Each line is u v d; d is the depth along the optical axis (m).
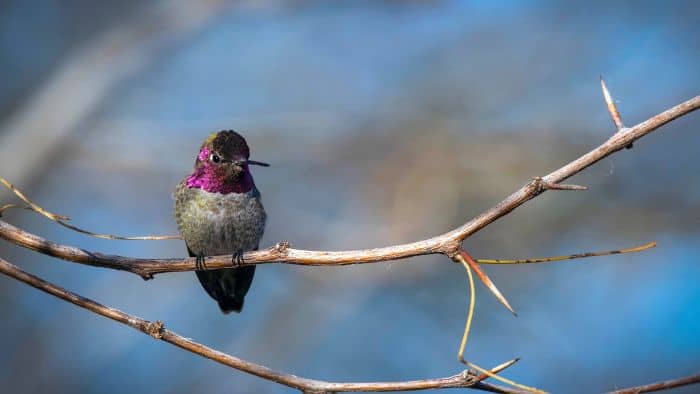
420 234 14.52
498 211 4.35
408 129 15.62
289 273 14.04
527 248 14.28
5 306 12.83
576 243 14.55
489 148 15.20
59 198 14.60
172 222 14.63
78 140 14.94
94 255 4.99
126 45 15.58
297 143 15.49
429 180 15.03
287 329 13.53
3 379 12.41
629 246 14.52
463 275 13.71
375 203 15.02
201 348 4.51
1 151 14.45
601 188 14.88
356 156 15.49
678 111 4.35
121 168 14.91
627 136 4.36
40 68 15.58
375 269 13.98
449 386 4.28
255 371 4.50
